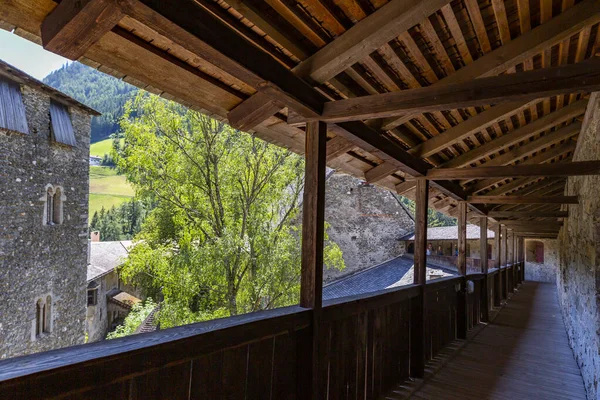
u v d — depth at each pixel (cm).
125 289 1934
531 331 597
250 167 1061
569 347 501
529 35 228
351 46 195
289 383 211
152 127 999
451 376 379
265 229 1028
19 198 869
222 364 168
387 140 310
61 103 1030
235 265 945
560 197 515
